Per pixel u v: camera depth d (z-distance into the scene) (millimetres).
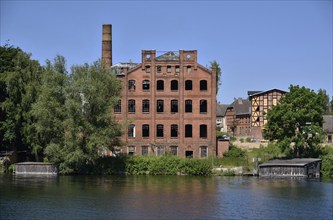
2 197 52719
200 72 83500
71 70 74688
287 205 49625
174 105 83750
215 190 58750
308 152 79062
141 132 83375
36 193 55344
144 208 47969
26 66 80438
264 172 73375
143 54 83562
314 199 52781
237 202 51094
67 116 71875
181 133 83188
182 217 44531
